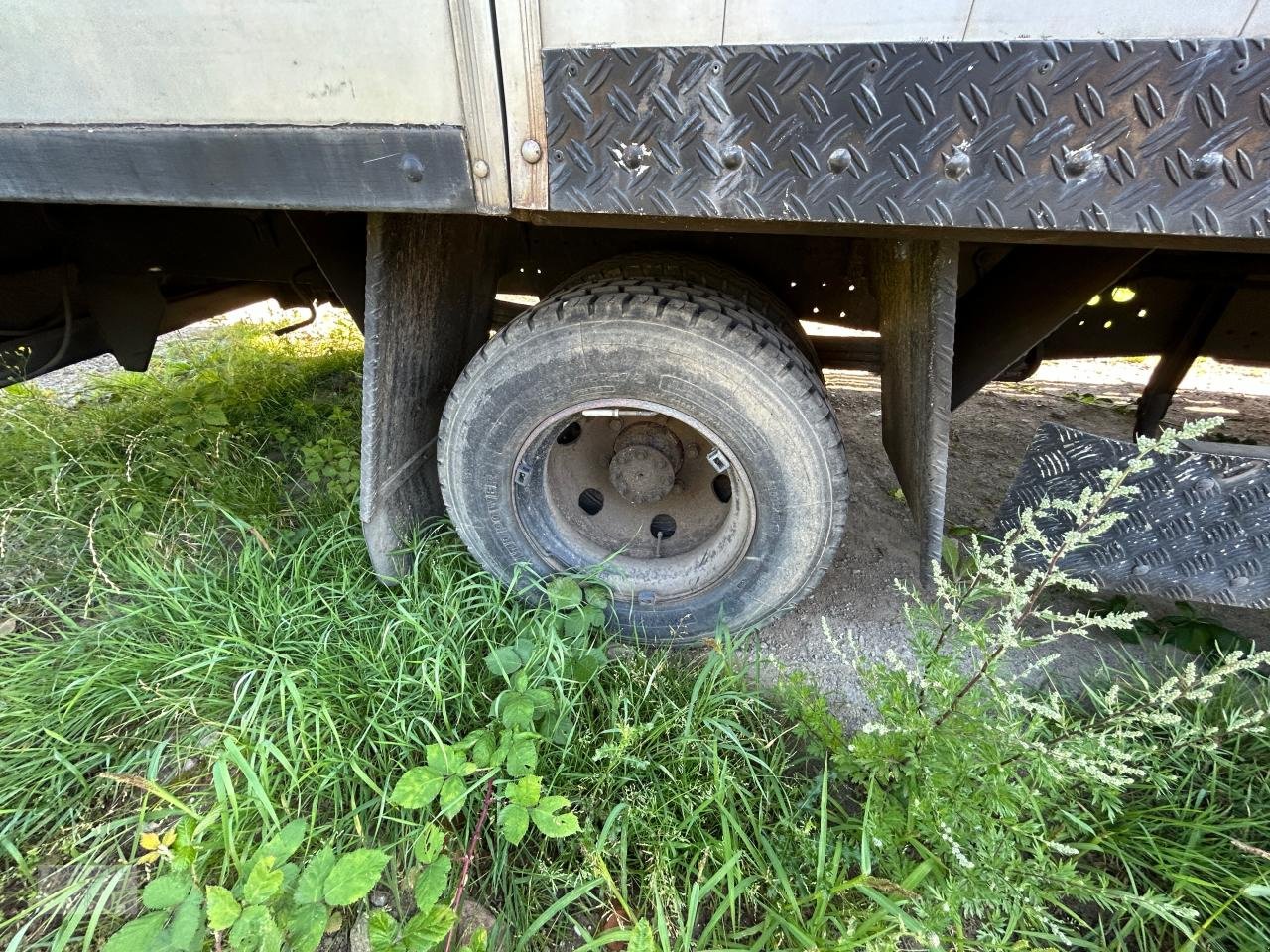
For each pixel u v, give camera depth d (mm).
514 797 1263
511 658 1680
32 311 2795
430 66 1188
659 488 2105
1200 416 3908
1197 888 1361
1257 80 978
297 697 1579
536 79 1178
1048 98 1047
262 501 2566
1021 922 1344
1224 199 1050
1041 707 1176
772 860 1354
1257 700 1676
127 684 1729
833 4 1052
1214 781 1530
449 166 1274
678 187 1220
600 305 1680
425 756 1613
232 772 1558
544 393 1796
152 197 1415
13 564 2203
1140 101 1023
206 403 3219
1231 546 1606
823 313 2689
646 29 1119
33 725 1617
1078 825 1439
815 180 1171
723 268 2148
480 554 2104
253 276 2709
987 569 1373
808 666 2117
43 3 1225
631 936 1088
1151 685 1948
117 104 1313
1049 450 1684
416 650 1814
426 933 1045
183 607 1955
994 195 1122
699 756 1613
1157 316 2736
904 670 1387
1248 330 2646
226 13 1187
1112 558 1729
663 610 2043
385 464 1980
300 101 1257
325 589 2070
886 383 2092
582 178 1245
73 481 2502
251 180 1352
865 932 1212
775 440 1709
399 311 1811
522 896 1398
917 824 1275
